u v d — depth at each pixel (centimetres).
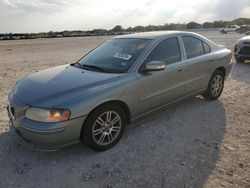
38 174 314
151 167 325
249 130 423
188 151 361
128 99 377
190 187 287
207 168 320
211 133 414
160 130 427
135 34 491
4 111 517
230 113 498
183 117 479
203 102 561
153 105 424
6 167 327
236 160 337
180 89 468
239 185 289
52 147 323
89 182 299
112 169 323
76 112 321
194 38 509
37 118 318
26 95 344
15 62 1282
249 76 823
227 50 595
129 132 420
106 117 359
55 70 430
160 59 428
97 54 465
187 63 471
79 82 357
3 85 741
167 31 494
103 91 346
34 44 2936
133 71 388
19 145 378
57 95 329
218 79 568
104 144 363
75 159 346
